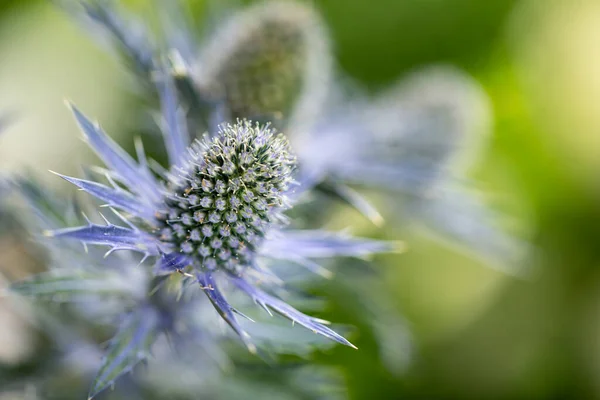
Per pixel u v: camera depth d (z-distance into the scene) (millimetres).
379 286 382
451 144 408
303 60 349
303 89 352
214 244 295
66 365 338
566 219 616
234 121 344
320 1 562
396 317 382
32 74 474
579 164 625
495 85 625
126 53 336
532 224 604
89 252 316
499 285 559
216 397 337
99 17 334
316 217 359
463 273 544
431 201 404
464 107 419
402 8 571
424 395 523
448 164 416
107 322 323
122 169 299
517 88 630
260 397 335
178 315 313
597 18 658
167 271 294
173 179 300
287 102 348
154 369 336
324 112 378
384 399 472
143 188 299
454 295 543
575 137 631
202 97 316
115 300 317
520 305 569
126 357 295
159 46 354
